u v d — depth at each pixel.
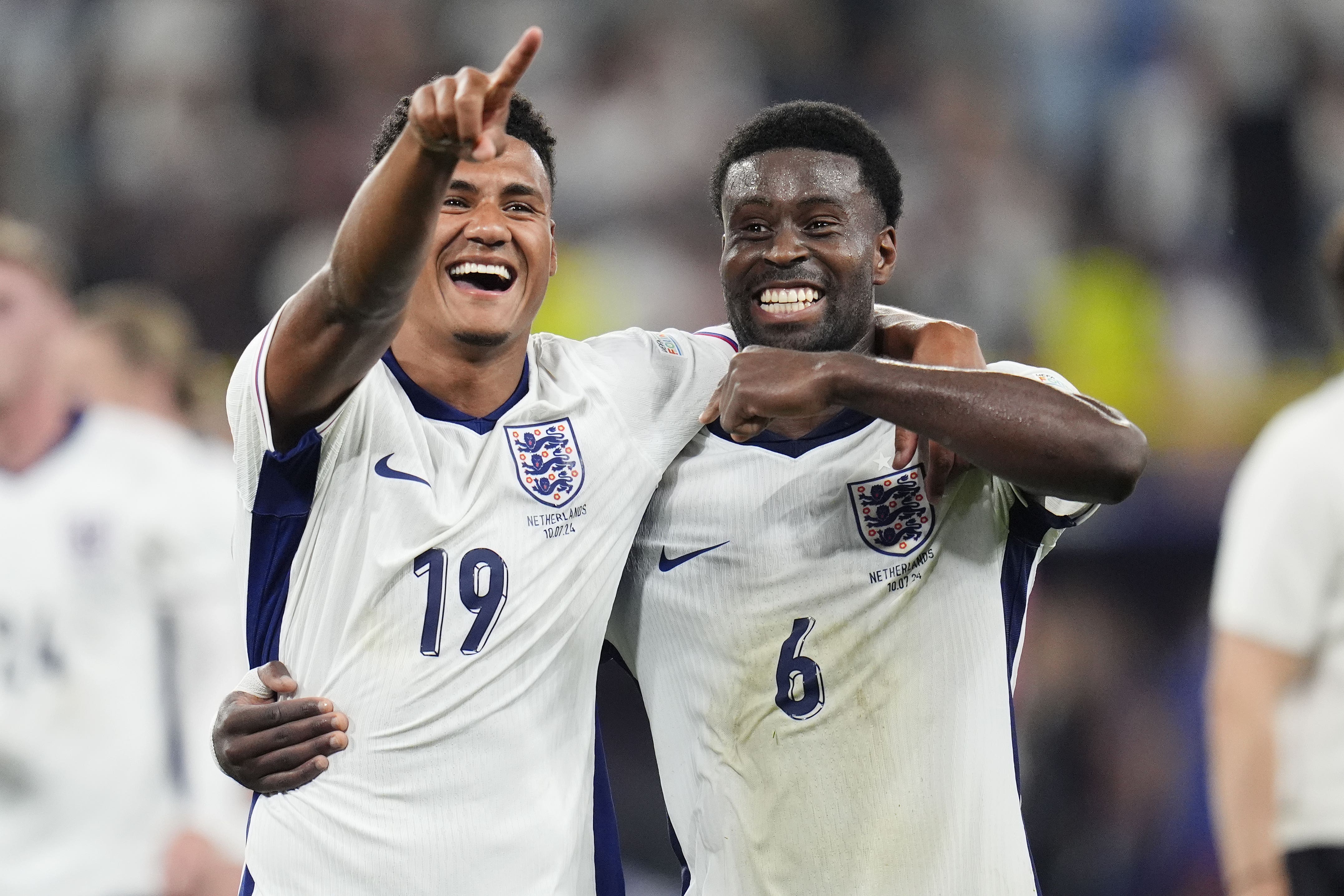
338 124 41.94
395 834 11.32
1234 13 44.09
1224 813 16.34
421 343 11.90
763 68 43.16
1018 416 11.02
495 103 9.91
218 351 39.41
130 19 42.47
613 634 13.19
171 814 20.02
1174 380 37.25
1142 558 30.88
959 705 12.41
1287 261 41.56
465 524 11.59
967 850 12.26
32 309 19.97
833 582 12.45
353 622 11.46
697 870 12.74
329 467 11.45
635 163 40.84
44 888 19.38
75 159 41.44
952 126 42.16
